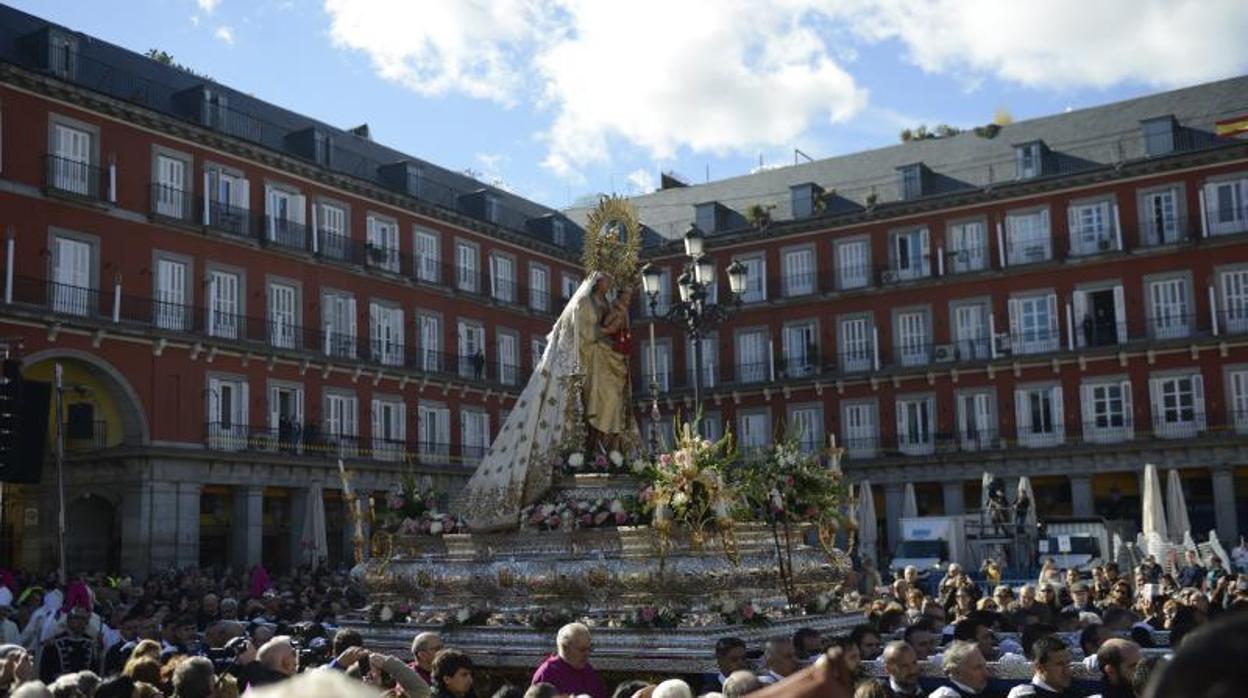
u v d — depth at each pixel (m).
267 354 42.03
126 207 37.84
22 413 16.89
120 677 7.46
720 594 11.91
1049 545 38.00
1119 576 18.34
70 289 35.75
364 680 8.59
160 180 39.25
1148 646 11.18
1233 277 47.12
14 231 34.50
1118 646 7.77
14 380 16.78
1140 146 50.06
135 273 37.97
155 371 38.22
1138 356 48.47
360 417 46.31
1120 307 49.00
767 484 13.41
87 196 36.12
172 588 27.22
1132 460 48.03
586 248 15.20
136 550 36.94
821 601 13.37
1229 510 46.09
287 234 43.75
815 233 55.50
